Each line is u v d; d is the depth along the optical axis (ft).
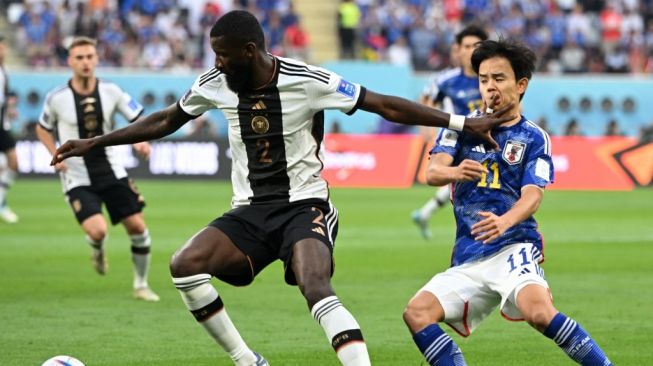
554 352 49.06
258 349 49.73
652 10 220.64
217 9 207.21
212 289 39.73
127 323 56.13
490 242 38.40
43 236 96.73
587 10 220.64
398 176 159.02
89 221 64.13
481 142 39.14
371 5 218.59
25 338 52.03
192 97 40.29
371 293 65.92
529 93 196.13
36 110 188.75
